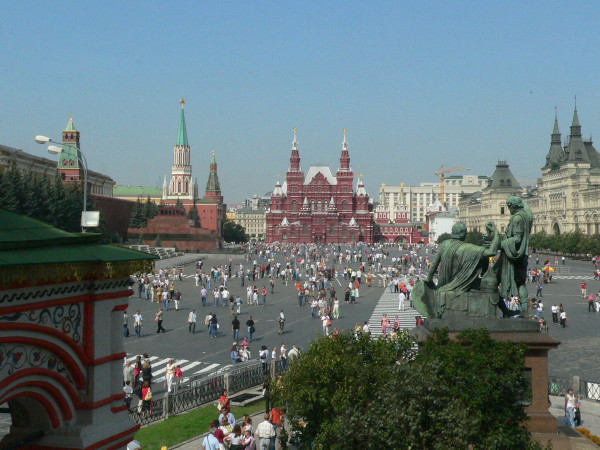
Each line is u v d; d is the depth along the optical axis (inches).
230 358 1802.4
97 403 439.5
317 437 795.4
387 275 4028.1
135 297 3213.6
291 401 876.6
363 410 778.8
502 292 896.3
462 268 884.0
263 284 3890.3
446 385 704.4
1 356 375.2
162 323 2431.1
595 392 1387.8
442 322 864.9
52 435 429.4
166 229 7278.5
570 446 805.9
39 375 403.9
